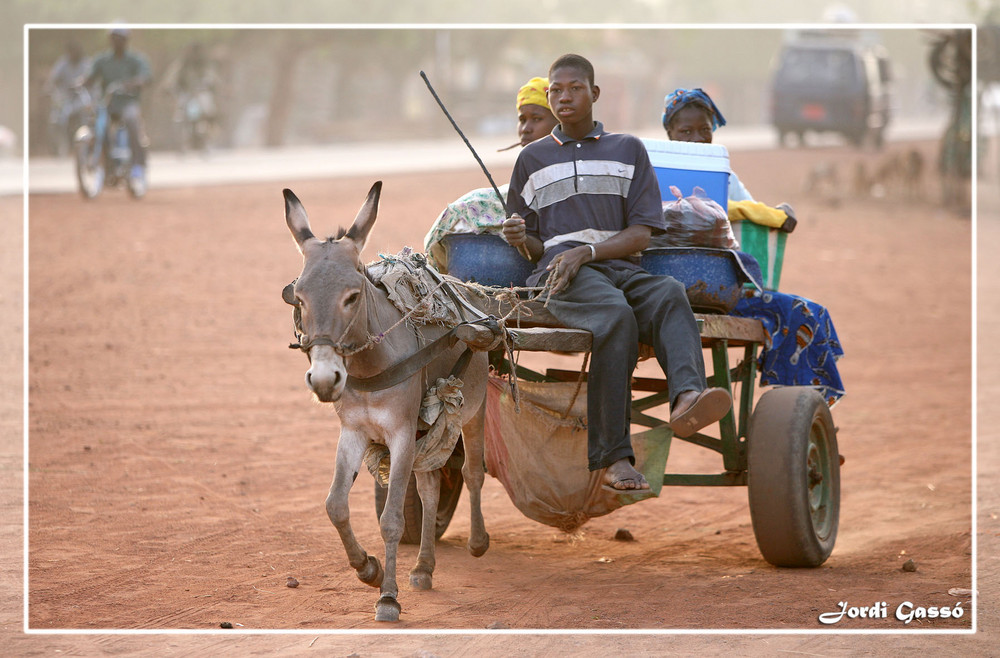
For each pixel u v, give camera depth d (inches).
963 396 1280.8
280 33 4232.3
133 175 2155.5
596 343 588.7
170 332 1387.8
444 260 695.1
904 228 2349.9
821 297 1786.4
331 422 1069.8
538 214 642.8
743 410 704.4
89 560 660.1
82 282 1579.7
